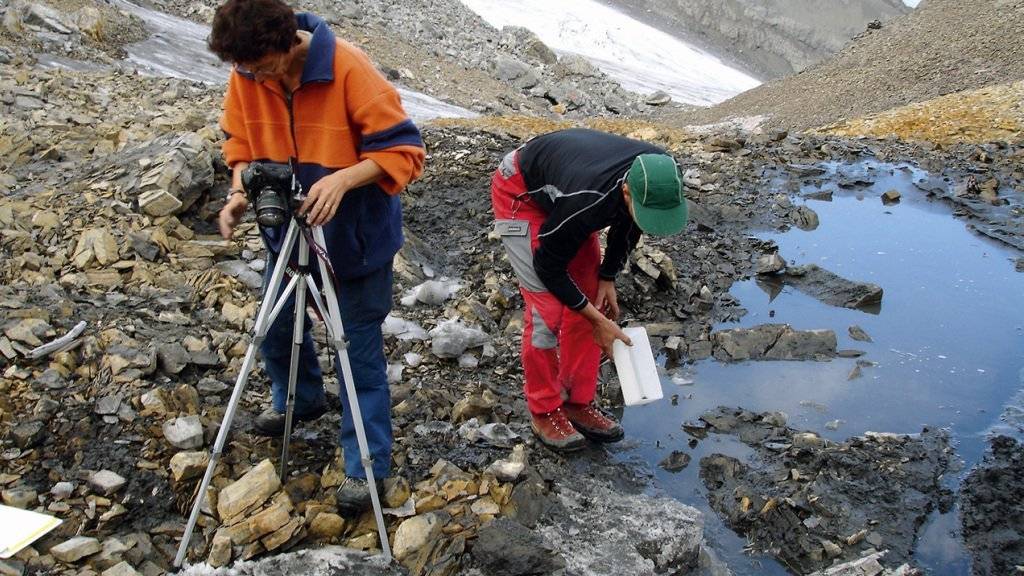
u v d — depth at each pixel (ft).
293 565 9.25
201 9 75.36
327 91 8.36
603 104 109.40
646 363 10.62
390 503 10.03
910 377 14.47
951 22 92.17
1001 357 15.16
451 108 70.79
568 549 9.97
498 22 230.07
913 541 10.57
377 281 9.39
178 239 16.39
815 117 76.95
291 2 92.27
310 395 10.72
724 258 19.02
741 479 11.69
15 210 16.48
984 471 11.82
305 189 8.84
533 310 11.03
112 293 13.97
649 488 11.53
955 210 22.49
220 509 9.66
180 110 27.71
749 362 14.90
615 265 11.09
